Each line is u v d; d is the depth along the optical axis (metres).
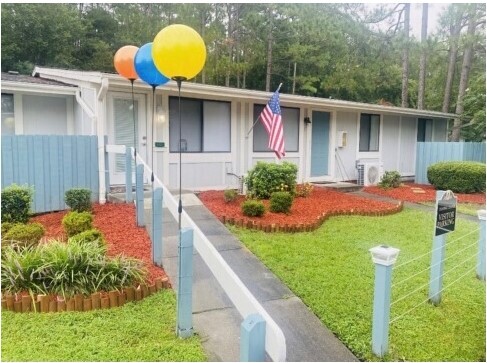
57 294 3.33
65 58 17.42
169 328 3.05
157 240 4.18
